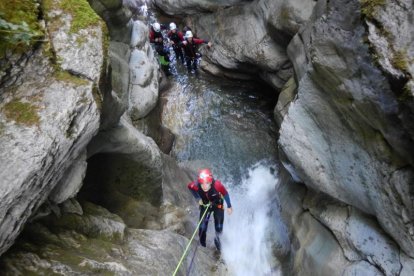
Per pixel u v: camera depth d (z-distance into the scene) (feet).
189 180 24.59
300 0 22.65
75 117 9.86
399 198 12.00
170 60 33.60
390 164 12.09
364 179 13.64
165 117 28.25
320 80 13.85
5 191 8.30
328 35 12.69
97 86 10.61
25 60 9.71
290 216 19.75
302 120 15.83
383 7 11.11
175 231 19.17
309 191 18.81
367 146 12.94
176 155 26.89
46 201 11.39
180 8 34.55
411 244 12.01
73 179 11.93
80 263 11.26
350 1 11.85
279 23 23.95
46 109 9.37
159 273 13.28
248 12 29.22
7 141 8.69
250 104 30.22
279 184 22.95
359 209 15.12
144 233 16.07
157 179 19.51
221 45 30.94
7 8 9.74
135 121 23.11
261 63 27.76
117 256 12.94
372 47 11.20
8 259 10.07
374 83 11.37
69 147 9.84
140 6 34.27
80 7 11.30
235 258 20.16
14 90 9.42
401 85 10.57
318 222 17.44
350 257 15.08
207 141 27.58
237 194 24.43
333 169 15.25
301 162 16.60
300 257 17.80
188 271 15.01
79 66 10.42
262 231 21.59
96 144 14.67
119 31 21.99
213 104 30.09
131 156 17.33
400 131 11.23
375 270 13.79
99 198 17.69
